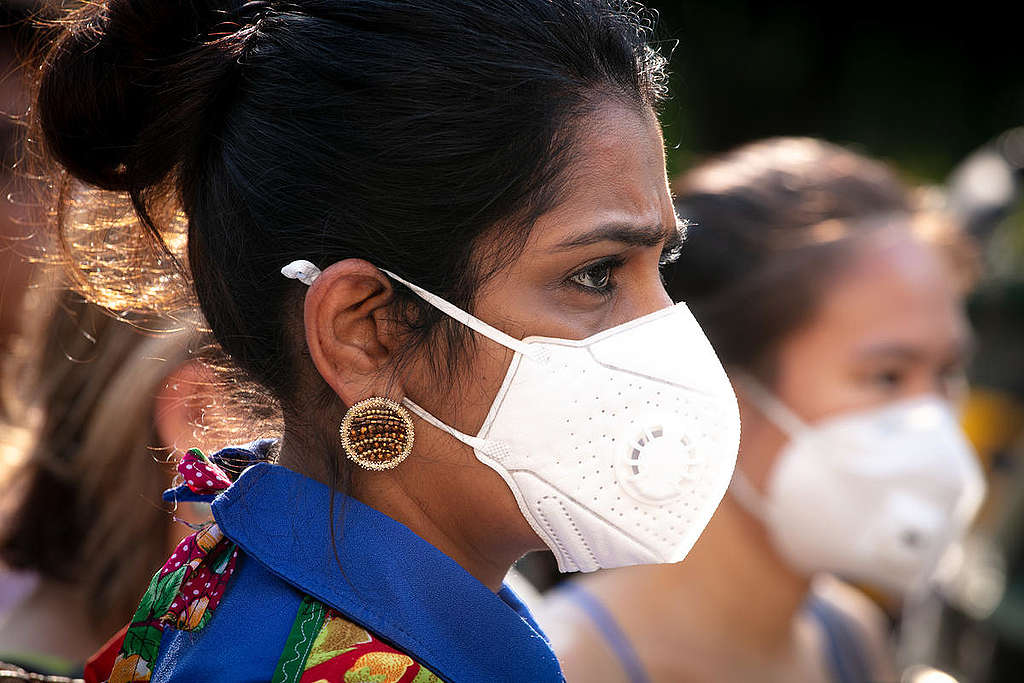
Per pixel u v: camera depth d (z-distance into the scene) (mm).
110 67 1879
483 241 1783
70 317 2910
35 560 2887
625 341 1877
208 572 1772
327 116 1771
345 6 1799
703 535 3445
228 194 1827
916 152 9391
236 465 1957
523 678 1786
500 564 1983
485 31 1785
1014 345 7000
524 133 1767
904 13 9414
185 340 2824
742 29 8578
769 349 3426
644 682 3305
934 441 3357
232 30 1869
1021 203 7250
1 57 2412
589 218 1799
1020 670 6477
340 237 1780
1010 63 9805
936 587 5559
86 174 1943
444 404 1832
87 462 2877
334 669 1633
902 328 3373
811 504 3373
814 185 3539
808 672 3725
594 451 1866
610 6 1959
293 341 1846
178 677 1676
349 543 1745
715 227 3486
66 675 2748
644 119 1880
